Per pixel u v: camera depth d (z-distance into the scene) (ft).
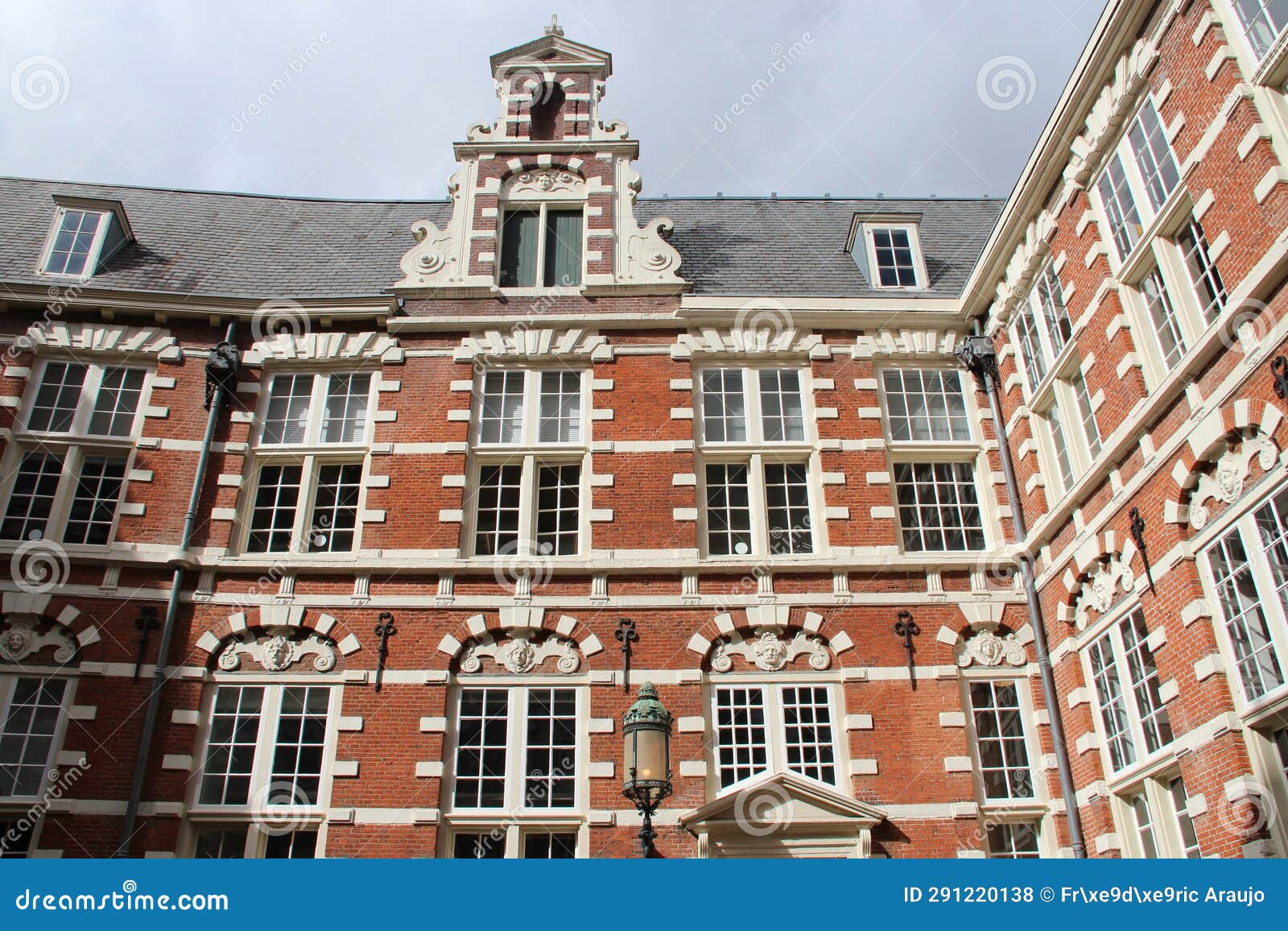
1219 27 31.58
